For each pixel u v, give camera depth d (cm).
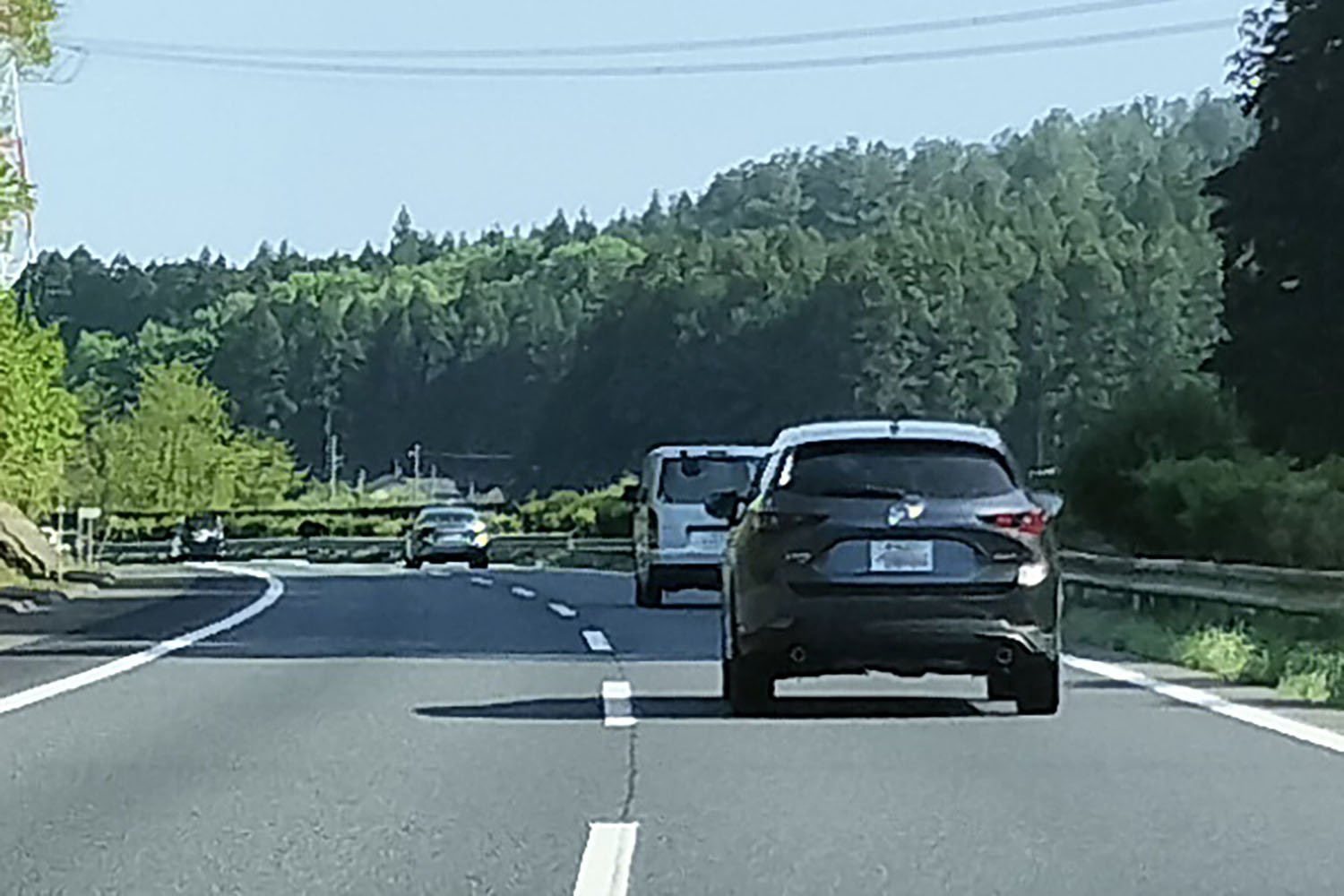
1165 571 2639
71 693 1616
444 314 15762
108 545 8475
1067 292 9450
